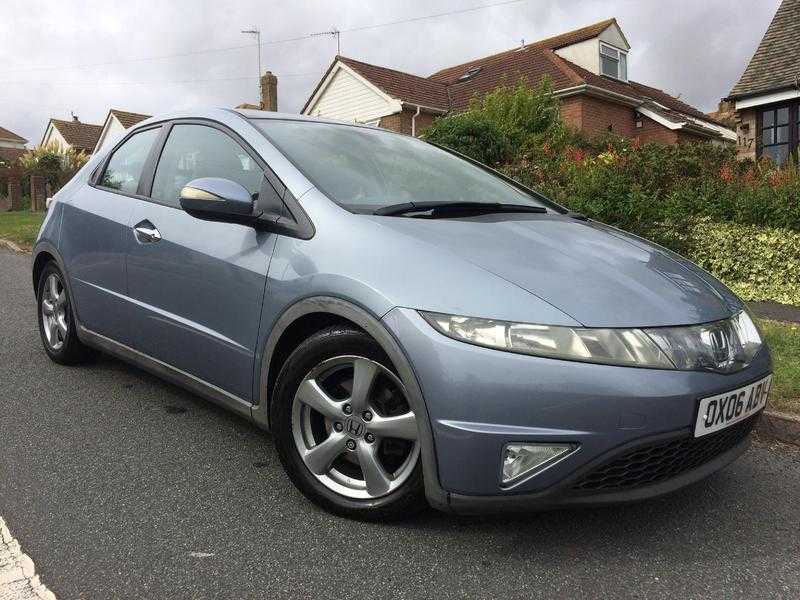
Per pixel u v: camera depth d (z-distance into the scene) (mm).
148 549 2301
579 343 2076
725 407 2242
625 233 3270
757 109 14703
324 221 2580
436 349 2137
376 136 3568
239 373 2809
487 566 2225
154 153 3590
